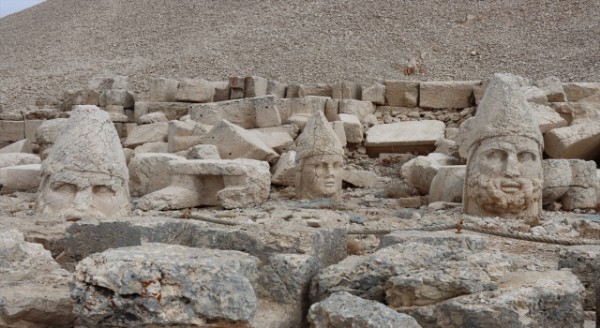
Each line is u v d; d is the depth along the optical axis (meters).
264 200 9.38
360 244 6.20
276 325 3.95
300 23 25.20
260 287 4.38
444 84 15.14
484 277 3.95
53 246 5.96
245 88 15.81
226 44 23.95
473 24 23.48
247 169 9.15
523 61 19.52
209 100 16.11
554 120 11.38
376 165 13.44
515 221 7.51
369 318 3.47
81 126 7.79
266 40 23.70
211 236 5.06
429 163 10.73
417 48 21.86
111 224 5.41
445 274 3.89
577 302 3.96
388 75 19.41
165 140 13.87
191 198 9.23
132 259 3.57
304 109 14.70
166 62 22.92
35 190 11.05
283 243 4.82
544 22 22.53
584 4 23.11
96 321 3.51
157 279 3.48
